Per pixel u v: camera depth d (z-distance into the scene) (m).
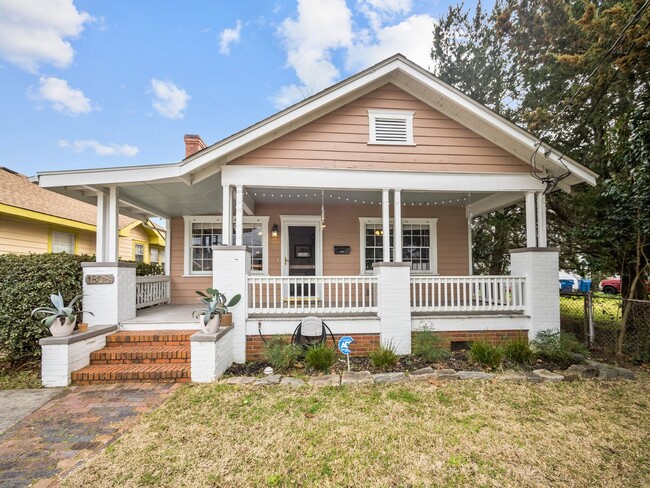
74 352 4.32
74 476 2.39
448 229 8.55
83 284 5.21
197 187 5.96
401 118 5.93
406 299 5.50
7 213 7.22
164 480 2.36
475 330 5.73
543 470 2.50
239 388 4.05
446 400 3.71
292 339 5.14
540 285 5.80
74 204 10.49
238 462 2.57
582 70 6.70
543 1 8.04
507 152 6.04
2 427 3.12
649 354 5.32
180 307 7.39
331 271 8.14
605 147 6.54
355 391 3.96
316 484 2.33
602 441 2.90
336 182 5.69
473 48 10.75
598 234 5.78
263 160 5.57
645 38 5.20
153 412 3.41
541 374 4.43
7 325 4.60
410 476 2.41
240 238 5.39
